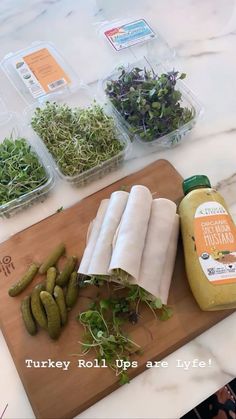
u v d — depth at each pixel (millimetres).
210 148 515
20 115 554
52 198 488
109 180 497
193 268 387
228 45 597
